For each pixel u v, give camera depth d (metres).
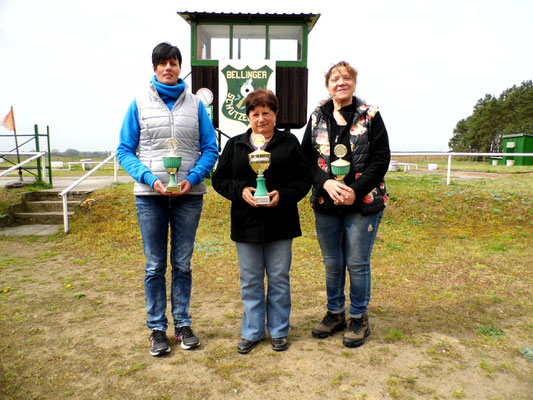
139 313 3.66
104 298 4.08
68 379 2.55
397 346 2.96
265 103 2.74
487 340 3.05
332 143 2.94
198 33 10.11
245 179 2.91
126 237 6.71
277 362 2.73
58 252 6.07
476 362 2.73
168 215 2.96
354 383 2.47
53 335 3.19
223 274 4.86
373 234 2.92
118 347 2.97
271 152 2.82
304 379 2.52
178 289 3.00
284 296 2.94
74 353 2.89
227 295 4.15
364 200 2.82
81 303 3.93
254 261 2.92
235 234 2.90
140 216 2.90
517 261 5.14
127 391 2.41
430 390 2.40
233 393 2.38
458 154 8.80
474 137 68.88
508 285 4.28
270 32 10.31
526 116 61.88
